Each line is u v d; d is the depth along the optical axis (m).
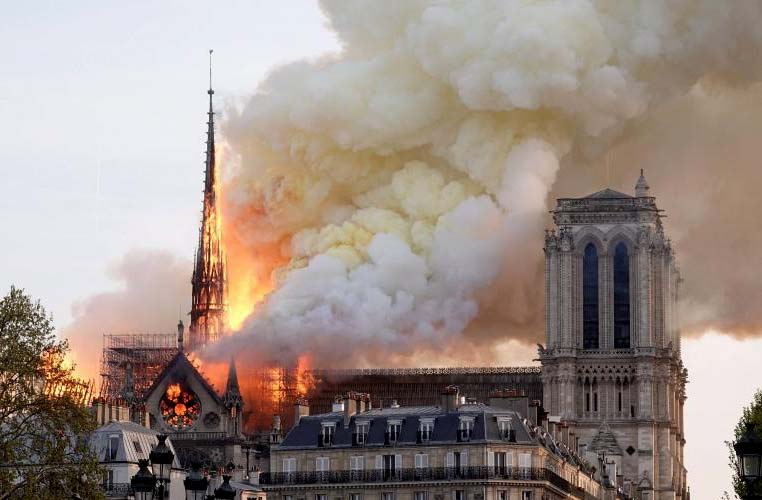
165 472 183.75
